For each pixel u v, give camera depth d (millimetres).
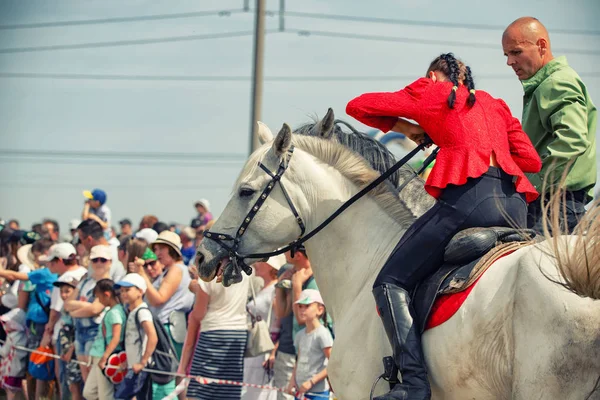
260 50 20672
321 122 6184
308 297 9688
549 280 4473
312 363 9625
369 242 6047
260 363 10789
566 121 5953
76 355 12039
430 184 5371
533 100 6277
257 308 10961
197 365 10188
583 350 4250
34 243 15195
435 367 5141
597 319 4230
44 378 12945
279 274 11266
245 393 10555
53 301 12961
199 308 10336
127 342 10703
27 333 13547
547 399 4383
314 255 6266
